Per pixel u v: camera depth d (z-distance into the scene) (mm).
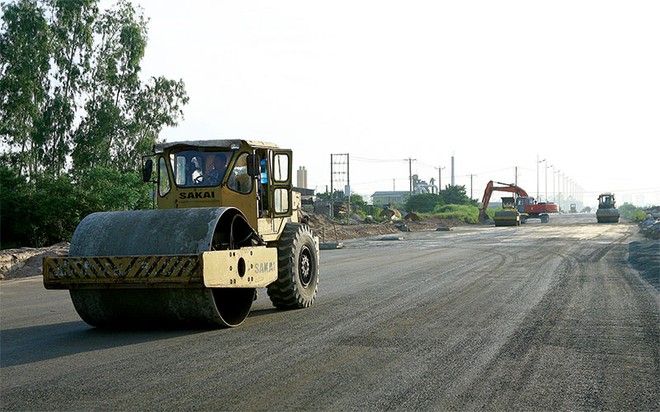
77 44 40406
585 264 18016
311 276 11109
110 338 8320
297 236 10633
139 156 40938
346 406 5066
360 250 28141
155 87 42938
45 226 30484
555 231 43281
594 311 9789
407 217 71750
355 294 12375
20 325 9766
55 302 12672
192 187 9961
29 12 37625
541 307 10219
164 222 8617
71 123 39375
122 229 8664
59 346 7855
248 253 9008
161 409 5066
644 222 51594
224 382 5863
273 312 10367
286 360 6715
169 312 8562
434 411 4922
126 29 41344
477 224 74000
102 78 41000
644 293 11805
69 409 5137
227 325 8797
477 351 7031
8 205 29469
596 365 6371
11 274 20406
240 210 9859
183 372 6297
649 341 7535
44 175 32781
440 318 9273
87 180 33406
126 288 8227
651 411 4922
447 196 104750
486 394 5363
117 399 5383
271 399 5285
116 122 40969
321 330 8484
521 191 75812
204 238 8344
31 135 37938
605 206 65438
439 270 17062
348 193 66938
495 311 9859
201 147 10039
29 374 6395
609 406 5043
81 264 8289
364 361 6605
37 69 38219
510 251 24266
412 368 6281
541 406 5043
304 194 65062
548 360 6586
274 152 10586
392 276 15758
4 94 37438
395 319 9258
